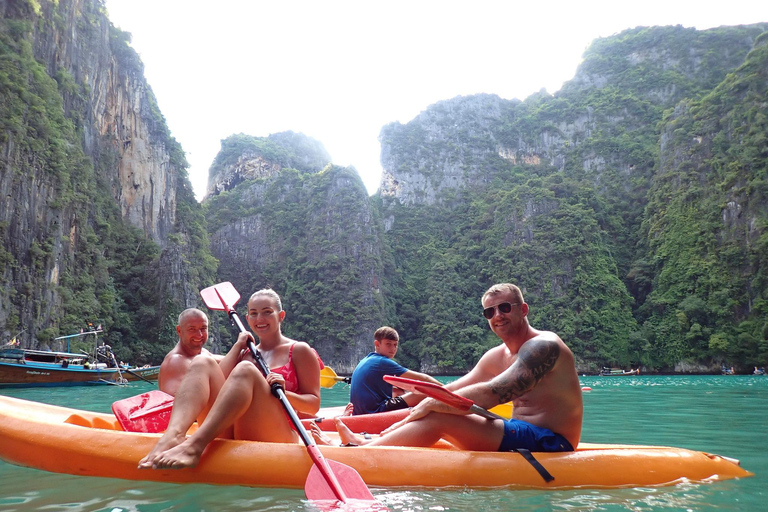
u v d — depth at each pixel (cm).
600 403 1194
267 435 306
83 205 5078
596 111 10681
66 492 272
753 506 256
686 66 10644
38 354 2295
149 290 5916
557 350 304
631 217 8856
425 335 8438
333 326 8331
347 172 9919
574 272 7919
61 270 4403
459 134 11494
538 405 316
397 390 460
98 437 311
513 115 11881
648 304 7444
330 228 9325
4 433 338
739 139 7375
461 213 10431
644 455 316
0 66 4225
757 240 6556
